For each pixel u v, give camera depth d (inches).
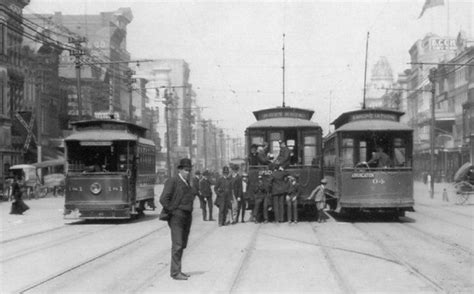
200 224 827.4
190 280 393.1
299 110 914.7
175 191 397.7
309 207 887.1
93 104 2755.9
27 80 2130.9
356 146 851.4
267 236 658.8
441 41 3720.5
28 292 359.6
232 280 391.2
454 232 698.2
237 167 826.2
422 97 3654.0
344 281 388.2
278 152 866.1
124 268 445.1
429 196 1619.1
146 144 955.3
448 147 2864.2
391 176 821.2
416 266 450.0
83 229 761.0
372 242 601.0
